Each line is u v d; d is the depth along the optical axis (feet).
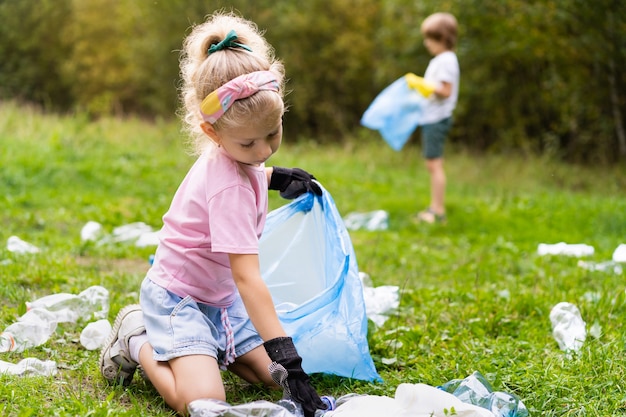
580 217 26.84
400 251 21.06
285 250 11.48
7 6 61.41
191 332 9.51
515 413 9.07
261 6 51.24
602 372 10.75
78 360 10.93
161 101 55.42
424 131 26.05
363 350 10.48
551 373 10.65
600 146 43.04
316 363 10.47
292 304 11.01
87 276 15.46
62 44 62.54
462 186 35.40
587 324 12.92
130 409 9.17
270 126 9.10
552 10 35.96
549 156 41.68
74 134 39.24
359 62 51.19
